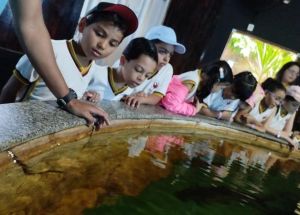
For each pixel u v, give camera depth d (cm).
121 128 264
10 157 137
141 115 289
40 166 152
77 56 236
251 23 752
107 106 262
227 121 486
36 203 125
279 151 528
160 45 340
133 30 231
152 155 247
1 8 432
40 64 163
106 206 146
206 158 309
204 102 440
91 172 171
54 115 184
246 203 232
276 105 546
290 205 266
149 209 162
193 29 661
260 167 366
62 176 153
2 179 129
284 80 630
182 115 381
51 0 465
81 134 200
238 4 709
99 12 222
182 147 310
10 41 448
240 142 467
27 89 228
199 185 230
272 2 679
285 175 372
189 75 404
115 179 177
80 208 136
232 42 796
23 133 145
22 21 145
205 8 655
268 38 775
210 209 196
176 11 625
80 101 205
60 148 179
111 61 564
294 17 766
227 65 412
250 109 523
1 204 115
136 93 341
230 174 290
